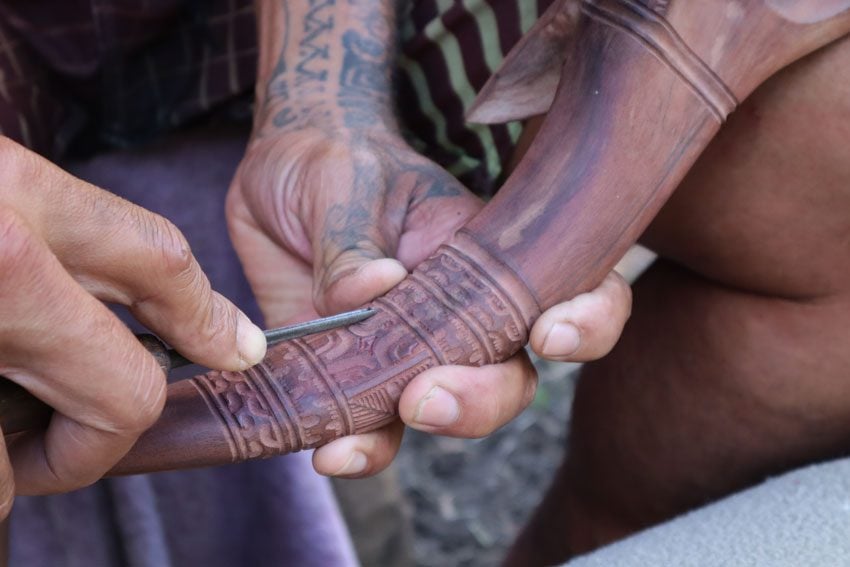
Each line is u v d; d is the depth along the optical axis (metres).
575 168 0.96
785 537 1.04
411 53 1.39
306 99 1.28
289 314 1.26
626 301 1.02
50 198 0.72
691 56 0.93
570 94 0.97
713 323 1.25
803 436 1.26
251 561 1.63
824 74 1.02
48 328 0.69
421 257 1.14
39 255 0.68
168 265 0.75
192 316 0.78
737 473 1.32
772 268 1.17
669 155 0.95
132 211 0.75
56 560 1.54
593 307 0.97
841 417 1.24
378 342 0.93
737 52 0.94
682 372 1.30
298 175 1.19
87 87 1.63
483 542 2.21
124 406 0.74
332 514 1.61
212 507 1.60
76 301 0.70
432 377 0.92
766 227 1.14
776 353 1.22
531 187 0.97
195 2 1.59
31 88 1.56
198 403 0.88
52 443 0.78
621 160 0.95
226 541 1.62
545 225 0.96
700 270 1.25
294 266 1.25
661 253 1.27
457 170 1.42
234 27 1.57
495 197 0.99
